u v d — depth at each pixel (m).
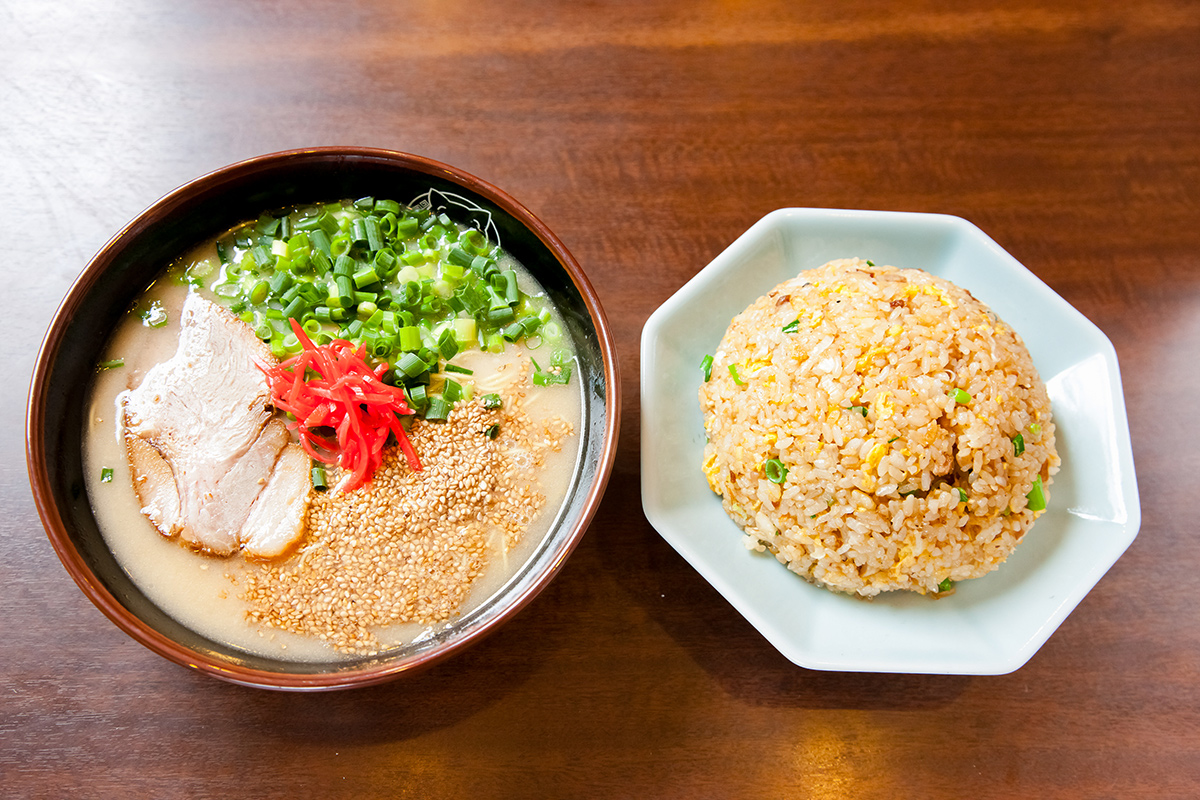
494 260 0.41
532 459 0.40
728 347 0.41
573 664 0.40
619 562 0.41
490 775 0.38
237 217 0.41
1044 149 0.47
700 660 0.40
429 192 0.40
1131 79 0.48
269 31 0.47
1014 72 0.48
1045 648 0.40
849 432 0.37
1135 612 0.41
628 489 0.41
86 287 0.37
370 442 0.37
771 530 0.38
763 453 0.38
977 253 0.42
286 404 0.38
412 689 0.39
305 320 0.40
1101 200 0.46
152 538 0.38
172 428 0.39
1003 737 0.39
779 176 0.46
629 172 0.46
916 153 0.46
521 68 0.47
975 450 0.37
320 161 0.39
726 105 0.47
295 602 0.37
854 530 0.37
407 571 0.38
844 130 0.47
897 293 0.39
